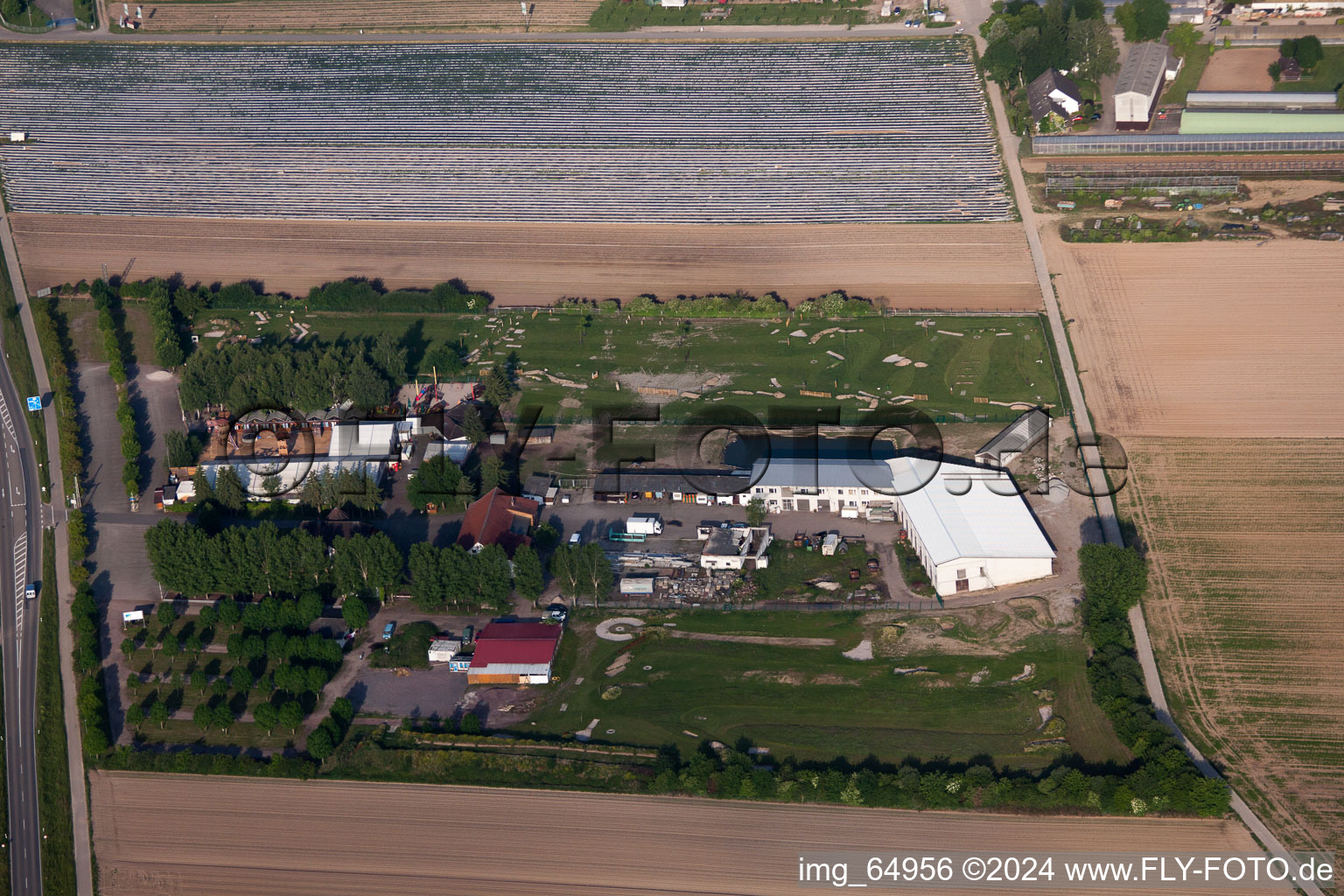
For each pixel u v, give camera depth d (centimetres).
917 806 15125
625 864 14762
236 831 15538
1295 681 16488
